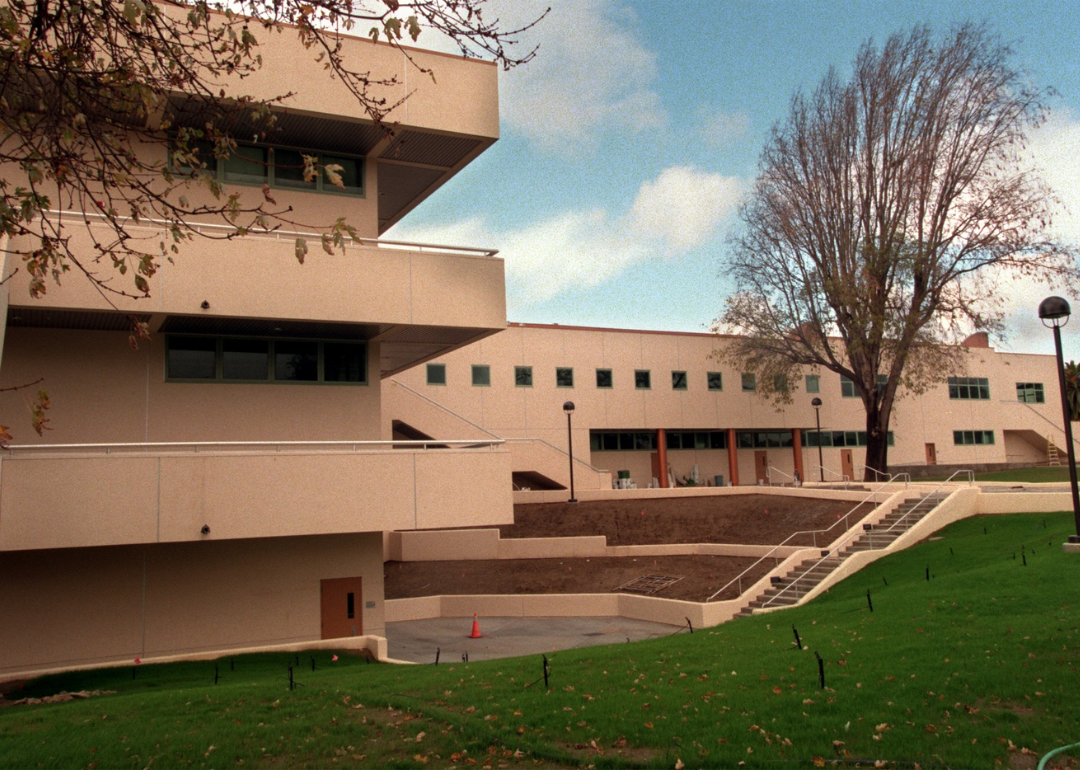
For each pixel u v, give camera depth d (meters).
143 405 16.48
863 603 17.14
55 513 13.62
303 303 15.75
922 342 34.00
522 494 35.28
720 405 44.84
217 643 17.00
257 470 15.11
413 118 16.88
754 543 28.98
